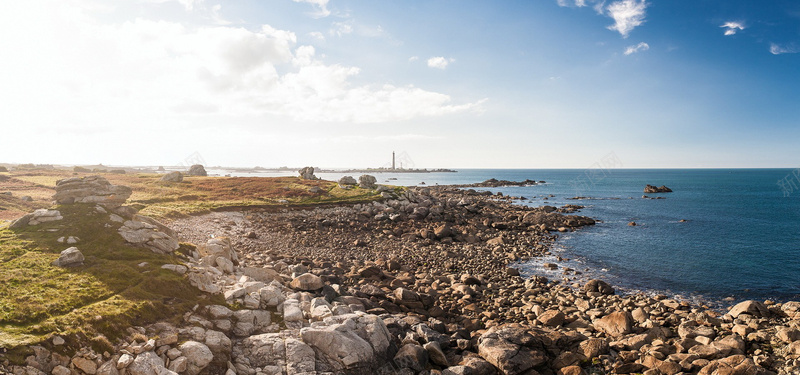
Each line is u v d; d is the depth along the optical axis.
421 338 17.05
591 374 15.55
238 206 57.53
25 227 19.52
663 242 49.12
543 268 36.41
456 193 122.69
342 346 13.84
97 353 11.55
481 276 31.78
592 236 53.16
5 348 10.35
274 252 33.22
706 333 18.58
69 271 15.84
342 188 82.94
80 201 22.02
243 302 16.58
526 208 84.56
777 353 16.62
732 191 142.75
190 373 11.81
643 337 18.11
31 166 140.00
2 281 14.20
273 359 13.37
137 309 13.75
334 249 39.16
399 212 64.56
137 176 86.25
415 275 31.36
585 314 22.89
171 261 18.77
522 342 16.34
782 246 46.66
